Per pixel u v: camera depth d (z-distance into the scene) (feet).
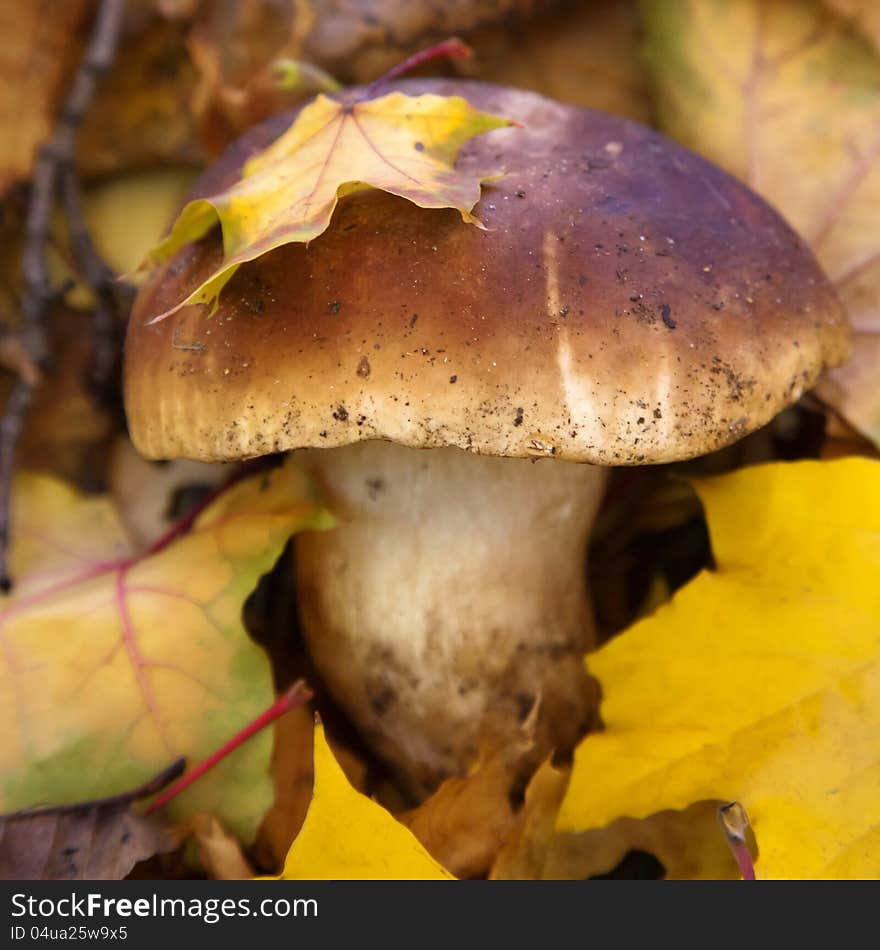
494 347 0.90
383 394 0.90
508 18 1.17
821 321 0.96
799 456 1.15
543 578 1.03
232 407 0.92
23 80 1.18
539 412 0.90
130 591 1.02
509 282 0.91
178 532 1.08
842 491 0.98
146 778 0.99
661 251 0.93
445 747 1.03
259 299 0.93
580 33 1.18
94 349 1.18
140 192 1.22
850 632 0.96
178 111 1.20
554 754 1.03
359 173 0.92
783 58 1.12
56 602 1.04
